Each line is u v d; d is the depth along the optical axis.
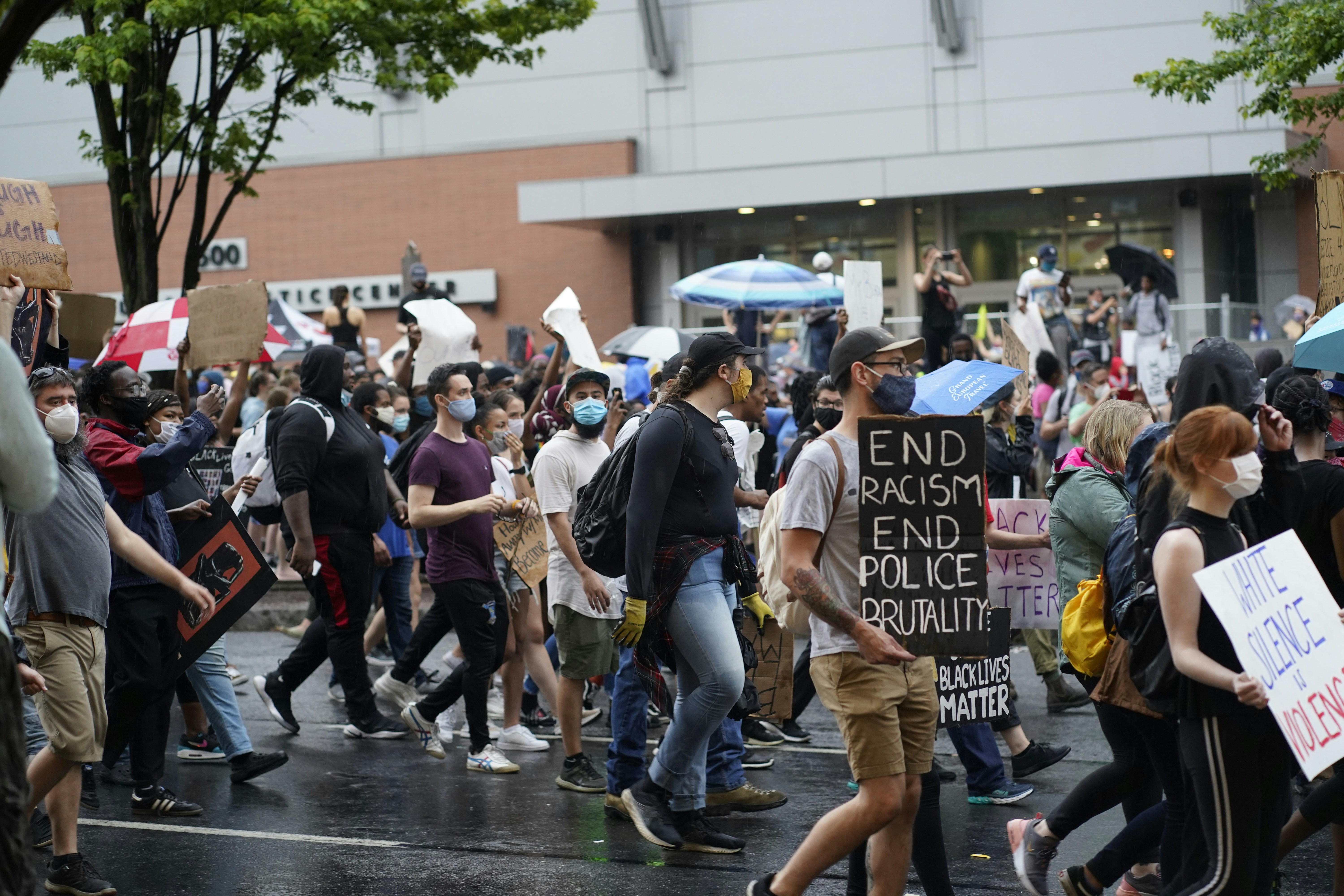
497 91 27.00
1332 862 5.62
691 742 5.64
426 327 10.08
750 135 25.64
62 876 5.17
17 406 3.41
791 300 15.20
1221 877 3.91
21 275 5.14
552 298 26.61
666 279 25.91
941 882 4.66
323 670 10.59
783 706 6.41
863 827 4.23
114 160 13.11
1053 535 6.59
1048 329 15.89
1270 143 20.78
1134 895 5.11
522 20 14.12
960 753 6.55
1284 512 4.49
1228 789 3.90
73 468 5.10
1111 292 23.52
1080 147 21.73
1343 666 3.89
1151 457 4.96
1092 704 8.58
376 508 7.81
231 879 5.45
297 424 7.52
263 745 8.00
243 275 28.12
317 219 27.84
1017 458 8.84
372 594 8.04
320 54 13.43
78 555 5.03
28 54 12.66
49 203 5.27
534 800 6.70
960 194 23.27
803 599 4.23
